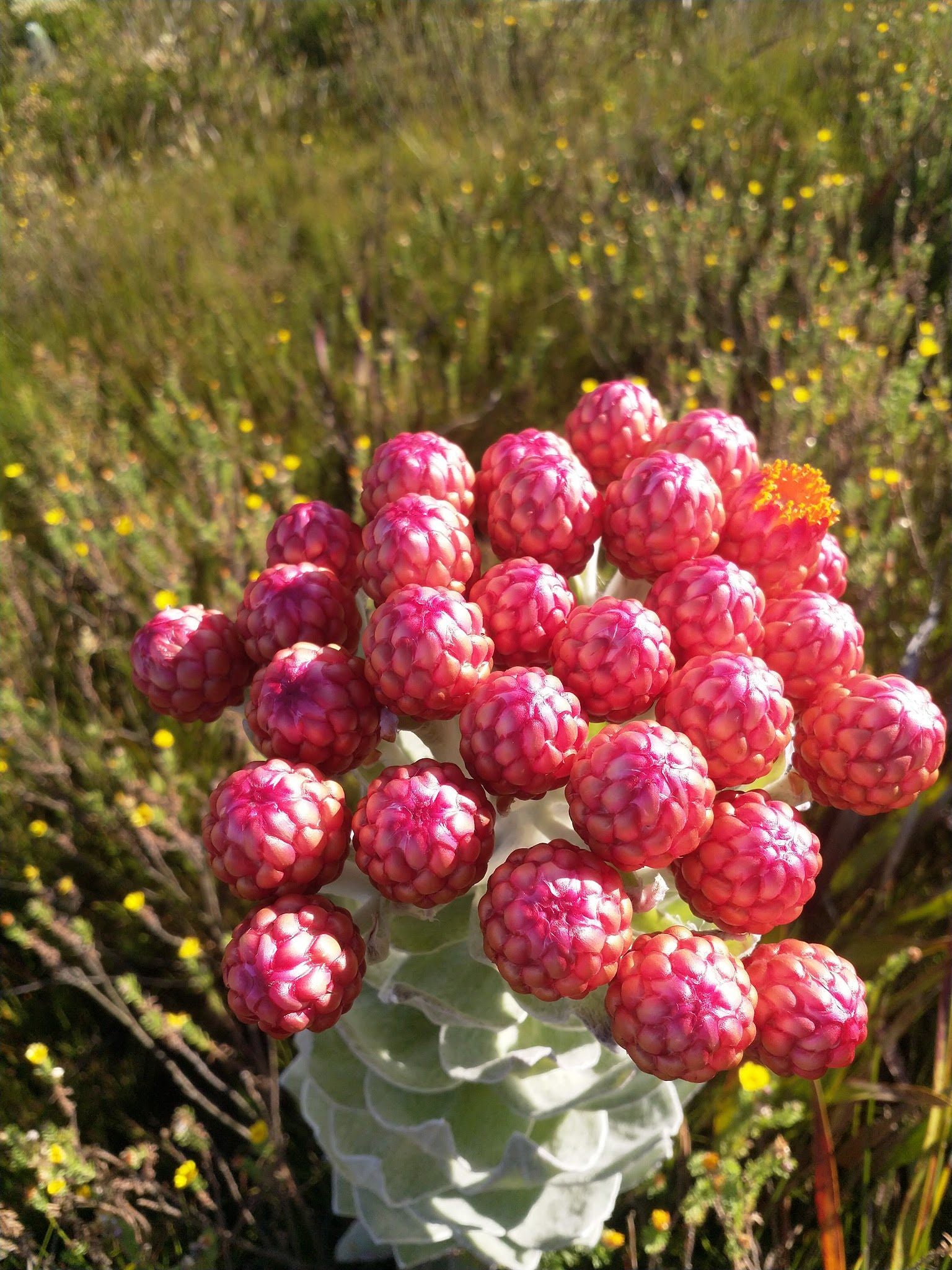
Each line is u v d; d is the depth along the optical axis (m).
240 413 0.43
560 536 0.16
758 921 0.14
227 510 0.35
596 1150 0.19
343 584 0.17
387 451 0.17
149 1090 0.26
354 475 0.35
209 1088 0.26
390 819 0.13
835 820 0.24
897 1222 0.21
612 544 0.16
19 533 0.39
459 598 0.14
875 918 0.24
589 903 0.13
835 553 0.18
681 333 0.41
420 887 0.13
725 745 0.14
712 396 0.40
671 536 0.15
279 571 0.16
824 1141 0.19
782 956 0.14
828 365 0.35
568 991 0.13
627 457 0.18
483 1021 0.16
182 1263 0.21
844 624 0.15
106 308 0.52
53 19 0.88
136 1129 0.24
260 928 0.13
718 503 0.16
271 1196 0.22
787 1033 0.13
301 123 0.76
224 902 0.29
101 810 0.27
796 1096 0.22
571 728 0.14
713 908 0.14
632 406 0.18
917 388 0.32
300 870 0.13
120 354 0.47
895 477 0.29
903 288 0.37
